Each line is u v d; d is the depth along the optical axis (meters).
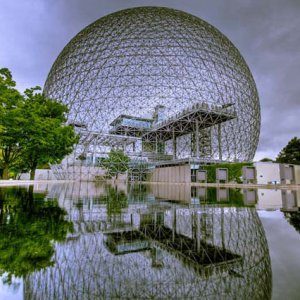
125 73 41.56
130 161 43.31
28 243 3.57
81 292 2.16
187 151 46.66
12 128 16.80
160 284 2.35
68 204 8.27
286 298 1.95
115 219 5.57
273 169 28.02
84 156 43.16
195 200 10.32
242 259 2.98
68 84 46.53
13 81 17.92
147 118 43.31
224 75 44.50
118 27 45.34
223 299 2.03
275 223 5.16
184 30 44.75
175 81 40.94
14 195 11.02
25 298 1.99
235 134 45.94
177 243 3.68
